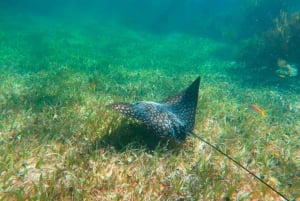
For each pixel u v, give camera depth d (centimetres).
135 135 500
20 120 539
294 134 618
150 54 1644
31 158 427
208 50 1842
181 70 1263
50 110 593
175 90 885
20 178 382
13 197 347
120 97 729
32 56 1341
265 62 1306
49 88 752
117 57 1505
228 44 2080
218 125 604
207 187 390
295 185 417
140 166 423
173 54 1675
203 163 444
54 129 506
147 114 447
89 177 388
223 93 873
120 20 3362
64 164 415
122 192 375
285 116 720
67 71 993
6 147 448
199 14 3412
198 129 565
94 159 427
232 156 488
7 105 617
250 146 521
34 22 2672
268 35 1340
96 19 3359
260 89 1001
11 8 3656
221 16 2717
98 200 359
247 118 661
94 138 488
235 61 1496
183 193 381
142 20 3403
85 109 608
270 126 641
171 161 441
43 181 375
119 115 556
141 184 387
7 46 1519
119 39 2123
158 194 379
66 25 2662
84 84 827
